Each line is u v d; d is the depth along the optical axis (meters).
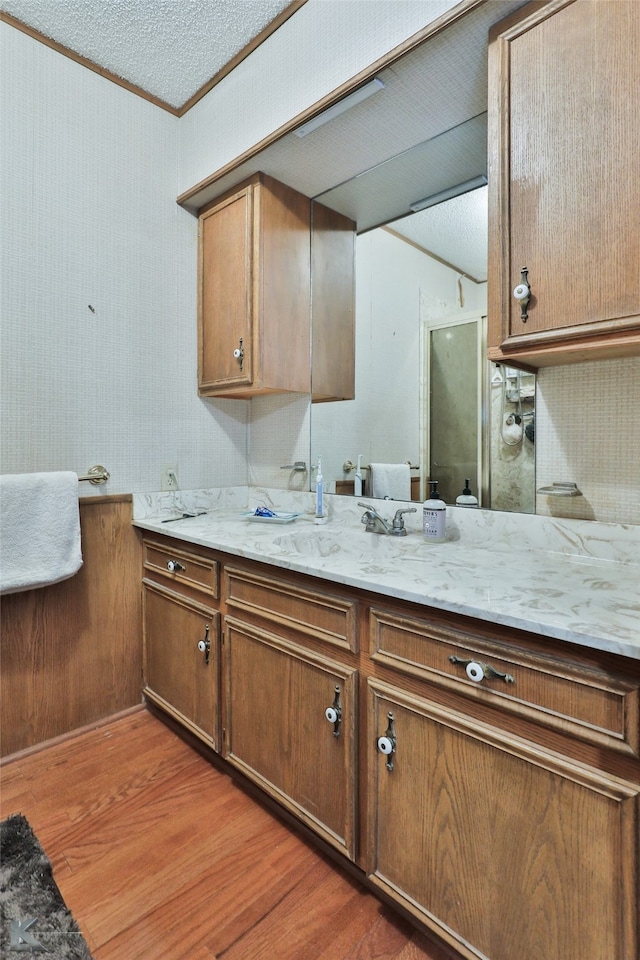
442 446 1.60
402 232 1.73
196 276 2.16
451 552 1.37
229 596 1.55
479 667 0.92
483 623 0.92
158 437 2.05
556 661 0.82
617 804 0.76
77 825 1.42
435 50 1.22
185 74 1.87
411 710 1.03
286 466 2.16
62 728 1.83
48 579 1.65
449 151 1.60
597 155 1.00
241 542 1.54
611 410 1.24
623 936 0.76
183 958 1.05
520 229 1.11
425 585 1.04
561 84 1.04
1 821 1.42
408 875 1.06
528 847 0.87
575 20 1.02
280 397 2.19
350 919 1.15
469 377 1.53
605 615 0.85
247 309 1.90
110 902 1.17
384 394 1.78
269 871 1.27
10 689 1.71
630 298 0.97
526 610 0.88
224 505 2.28
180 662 1.79
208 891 1.21
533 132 1.09
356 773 1.16
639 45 0.94
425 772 1.02
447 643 0.97
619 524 1.22
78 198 1.79
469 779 0.94
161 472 2.06
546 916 0.85
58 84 1.72
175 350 2.10
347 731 1.17
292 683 1.32
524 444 1.39
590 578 1.09
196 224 2.15
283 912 1.16
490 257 1.16
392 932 1.12
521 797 0.87
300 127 1.55
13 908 1.15
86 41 1.71
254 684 1.45
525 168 1.10
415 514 1.65
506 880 0.90
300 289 2.02
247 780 1.58
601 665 0.78
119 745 1.81
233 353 1.98
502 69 1.12
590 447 1.27
